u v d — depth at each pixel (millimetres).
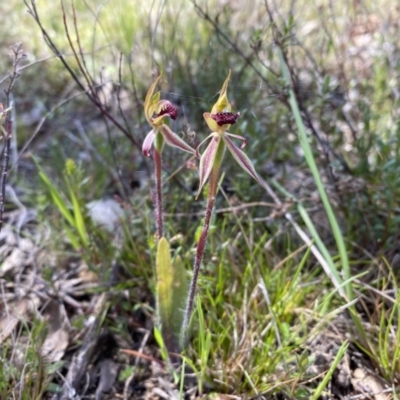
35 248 496
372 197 468
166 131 317
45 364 381
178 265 354
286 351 358
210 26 671
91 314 426
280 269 431
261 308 403
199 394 363
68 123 667
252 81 589
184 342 371
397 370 354
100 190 559
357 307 419
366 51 679
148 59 648
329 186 467
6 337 391
